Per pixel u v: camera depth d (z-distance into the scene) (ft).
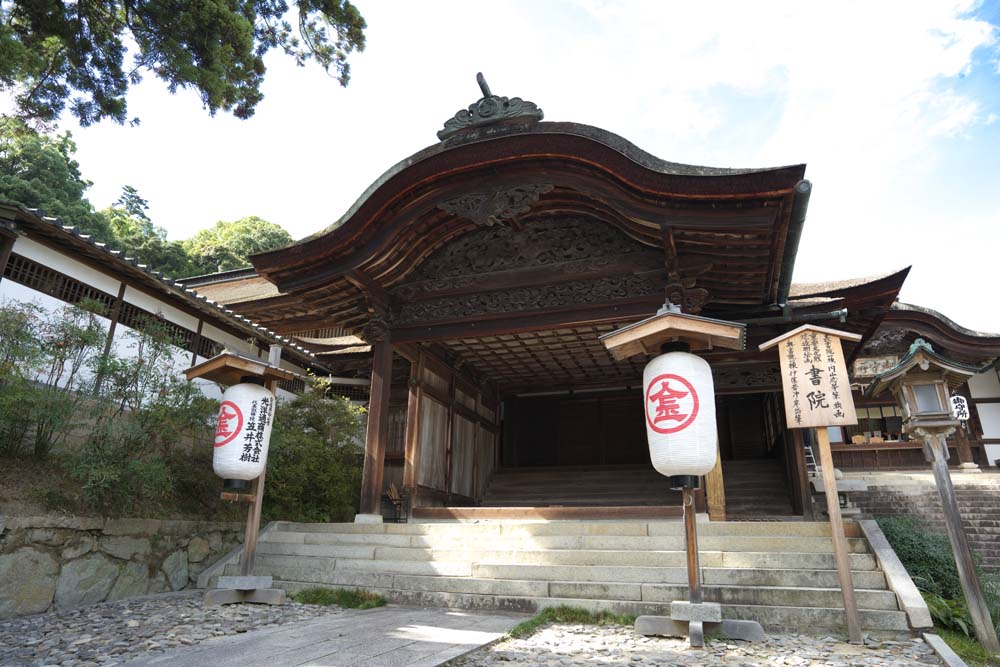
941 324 68.33
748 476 52.29
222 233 136.56
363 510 37.93
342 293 41.88
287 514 40.83
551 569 27.27
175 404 33.63
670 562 26.81
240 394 28.37
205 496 36.60
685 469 21.65
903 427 23.86
